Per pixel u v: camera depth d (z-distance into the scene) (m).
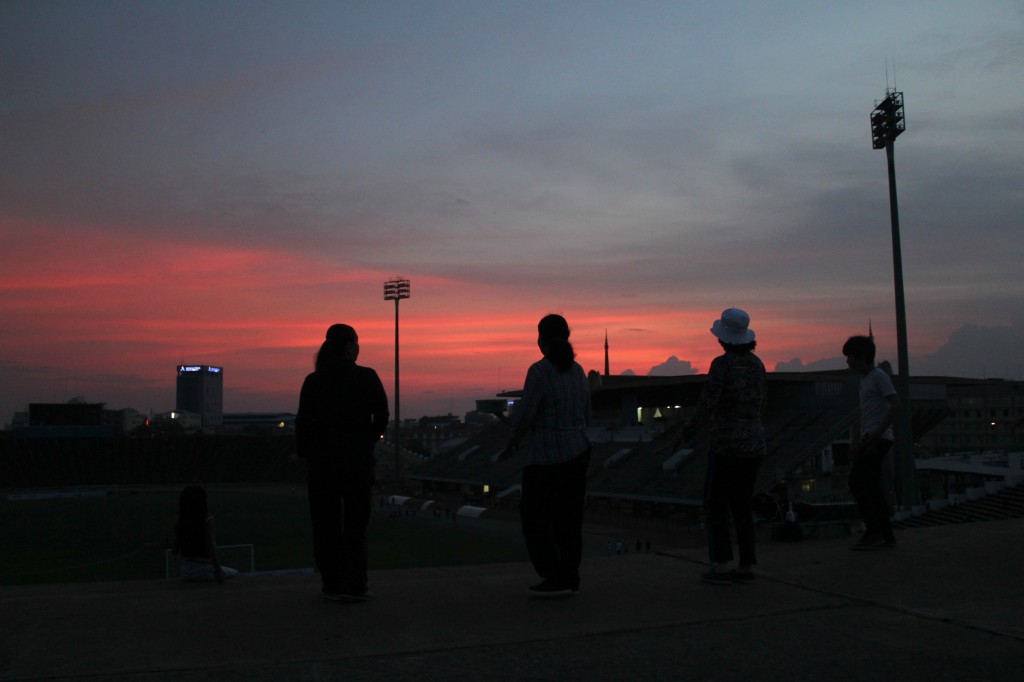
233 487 109.50
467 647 4.89
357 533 6.14
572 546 6.25
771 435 59.97
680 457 64.38
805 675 4.34
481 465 88.94
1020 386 94.56
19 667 4.46
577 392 6.34
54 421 129.88
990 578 6.88
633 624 5.43
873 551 8.28
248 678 4.29
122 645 4.90
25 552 51.34
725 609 5.84
